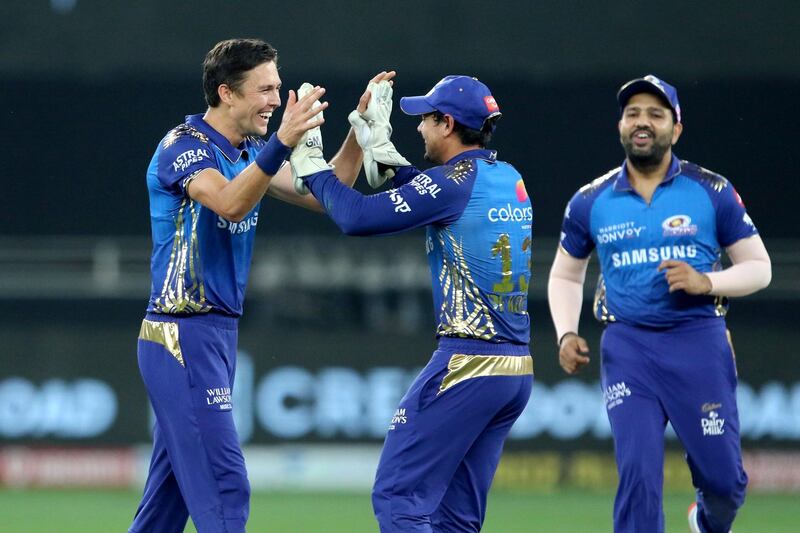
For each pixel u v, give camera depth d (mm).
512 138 51062
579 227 22219
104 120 50719
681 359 21141
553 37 49219
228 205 19000
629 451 21062
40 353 44750
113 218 50969
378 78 20578
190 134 19922
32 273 50531
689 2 49031
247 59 19969
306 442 44312
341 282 49219
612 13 49125
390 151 20328
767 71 49156
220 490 19812
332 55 48906
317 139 20156
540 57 49250
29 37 48312
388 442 20000
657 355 21188
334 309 49125
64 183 50750
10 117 50469
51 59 48375
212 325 19984
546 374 44844
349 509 38594
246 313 49000
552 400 44656
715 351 21219
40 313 50500
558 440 44469
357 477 44188
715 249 21500
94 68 48594
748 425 44781
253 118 20219
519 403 20250
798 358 45125
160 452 20703
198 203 19703
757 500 41531
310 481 44125
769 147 50812
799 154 50688
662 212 21250
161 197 20016
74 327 45938
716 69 49281
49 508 38688
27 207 50719
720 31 49000
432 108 20016
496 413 19953
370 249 49875
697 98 50719
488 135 20281
